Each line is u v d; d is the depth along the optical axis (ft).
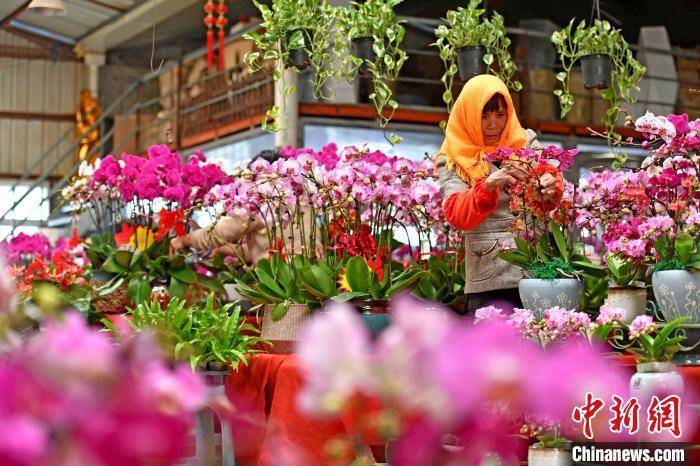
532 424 8.20
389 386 3.49
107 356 3.19
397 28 14.57
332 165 14.75
